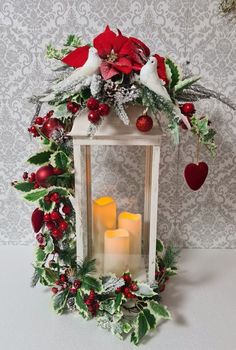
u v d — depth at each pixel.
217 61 1.24
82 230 1.07
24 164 1.35
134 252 1.19
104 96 0.91
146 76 0.87
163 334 1.06
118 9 1.20
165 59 0.96
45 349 1.01
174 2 1.19
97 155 1.33
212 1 1.18
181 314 1.13
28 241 1.44
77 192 1.02
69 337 1.05
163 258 1.23
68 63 0.96
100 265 1.17
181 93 0.97
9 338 1.04
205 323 1.10
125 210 1.40
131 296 1.07
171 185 1.36
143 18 1.21
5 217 1.41
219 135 1.30
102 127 0.94
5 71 1.25
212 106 1.28
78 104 0.98
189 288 1.24
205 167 1.08
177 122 0.91
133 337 1.02
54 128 1.02
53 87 0.97
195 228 1.42
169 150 1.32
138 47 0.97
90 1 1.19
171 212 1.40
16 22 1.21
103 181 1.37
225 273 1.31
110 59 0.93
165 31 1.22
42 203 1.00
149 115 0.97
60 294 1.12
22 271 1.30
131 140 0.96
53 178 1.01
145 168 1.29
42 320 1.10
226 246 1.44
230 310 1.15
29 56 1.24
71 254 1.12
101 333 1.06
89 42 1.23
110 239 1.13
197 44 1.23
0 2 1.19
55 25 1.21
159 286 1.18
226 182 1.36
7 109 1.29
